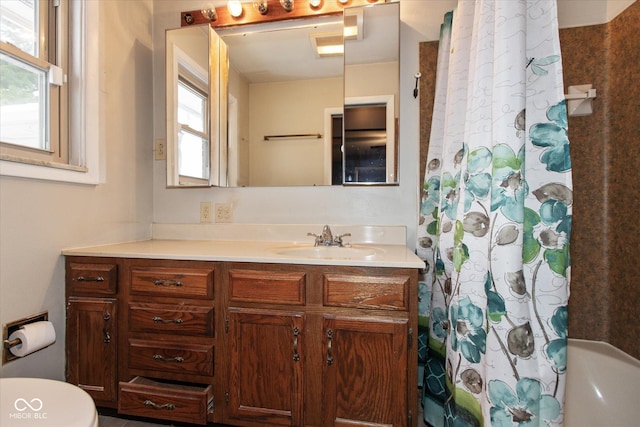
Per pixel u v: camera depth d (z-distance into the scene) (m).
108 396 1.26
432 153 1.44
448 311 1.22
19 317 1.15
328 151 1.65
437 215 1.43
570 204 0.89
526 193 0.92
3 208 1.10
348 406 1.10
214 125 1.74
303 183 1.68
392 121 1.58
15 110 1.20
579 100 1.35
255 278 1.15
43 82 1.31
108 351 1.26
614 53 1.33
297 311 1.13
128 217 1.66
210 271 1.19
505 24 0.91
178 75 1.77
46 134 1.32
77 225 1.38
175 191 1.81
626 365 1.21
